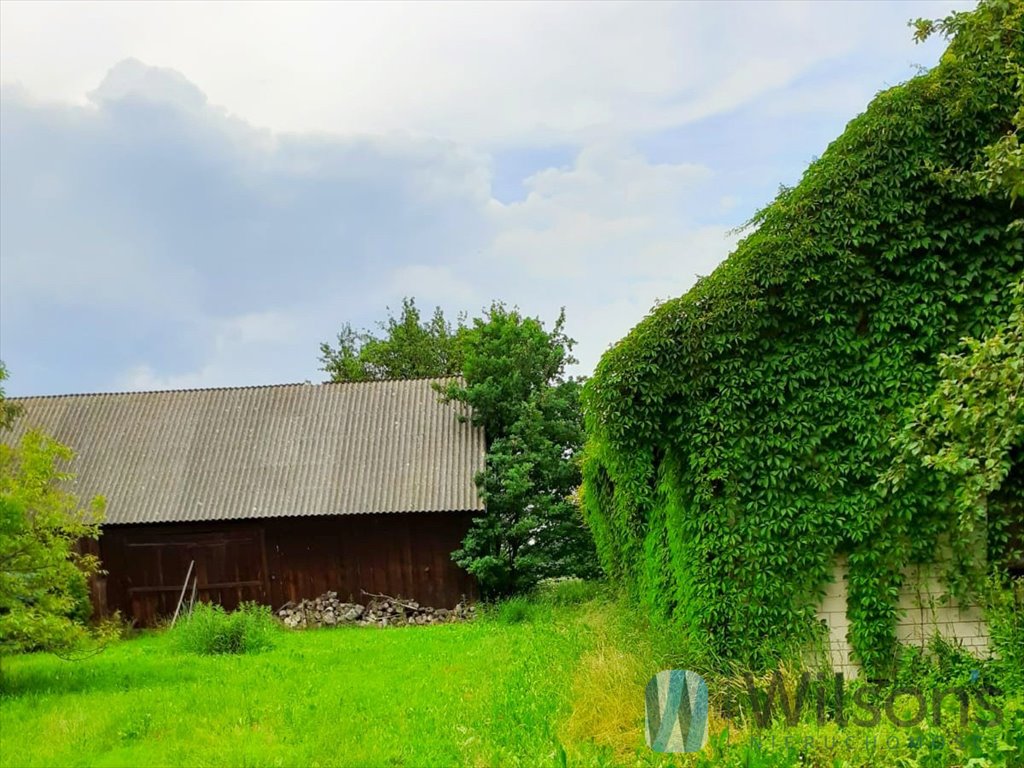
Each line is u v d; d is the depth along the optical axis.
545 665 13.09
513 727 10.02
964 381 8.64
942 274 12.16
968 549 11.75
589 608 20.14
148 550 25.61
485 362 27.58
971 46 12.15
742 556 11.97
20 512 14.44
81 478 26.53
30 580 14.85
